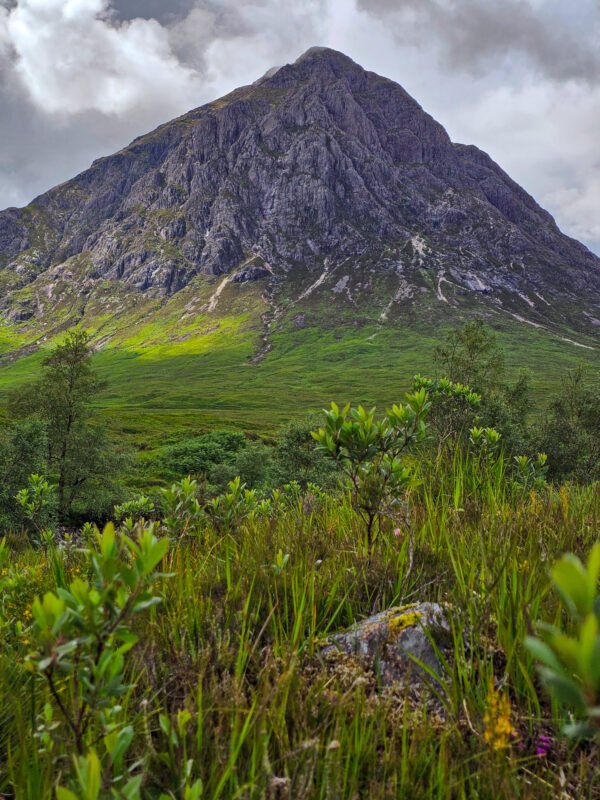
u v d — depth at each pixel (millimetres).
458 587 2826
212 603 2928
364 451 3504
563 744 1843
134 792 1292
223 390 195875
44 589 3396
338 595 3076
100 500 46688
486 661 2213
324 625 2883
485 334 46969
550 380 177375
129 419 114688
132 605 1466
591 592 633
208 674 2336
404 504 3469
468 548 3305
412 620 2559
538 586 2461
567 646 651
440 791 1619
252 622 2787
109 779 1422
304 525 4355
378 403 155250
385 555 3506
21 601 3328
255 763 1683
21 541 4973
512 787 1587
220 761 1784
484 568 2760
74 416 48688
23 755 1693
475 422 5426
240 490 4773
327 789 1646
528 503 4453
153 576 1537
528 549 3000
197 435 95625
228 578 3047
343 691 2199
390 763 1816
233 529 4562
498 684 2105
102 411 138750
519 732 1891
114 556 1522
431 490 4770
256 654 2457
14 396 48469
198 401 173875
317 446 3580
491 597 2451
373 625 2627
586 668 627
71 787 1471
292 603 2986
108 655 1461
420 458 5207
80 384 48875
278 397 176750
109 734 1505
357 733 1840
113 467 49031
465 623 2496
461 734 1887
